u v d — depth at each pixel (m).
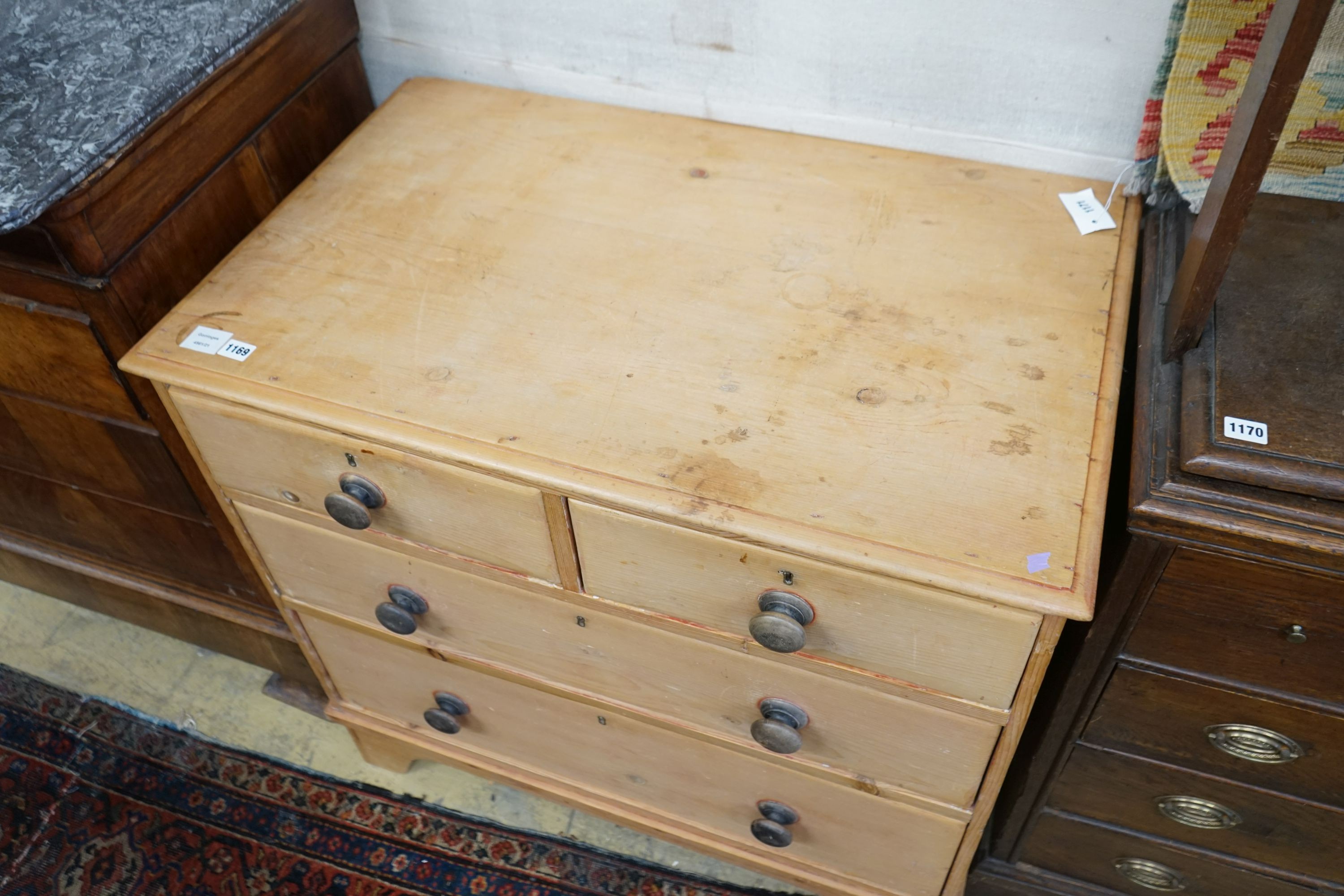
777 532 0.74
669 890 1.32
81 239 0.87
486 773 1.34
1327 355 0.77
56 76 0.90
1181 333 0.78
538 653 1.06
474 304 0.92
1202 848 1.06
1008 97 1.01
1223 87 0.87
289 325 0.90
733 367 0.85
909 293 0.90
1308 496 0.71
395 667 1.21
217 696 1.54
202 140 0.97
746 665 0.92
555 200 1.02
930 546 0.73
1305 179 0.90
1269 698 0.86
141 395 1.03
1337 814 0.94
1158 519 0.73
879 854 1.12
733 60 1.08
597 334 0.88
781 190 1.02
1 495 1.38
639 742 1.13
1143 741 0.96
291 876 1.35
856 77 1.04
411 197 1.03
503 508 0.86
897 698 0.88
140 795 1.43
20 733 1.49
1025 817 1.12
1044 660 0.77
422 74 1.23
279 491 0.97
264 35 1.00
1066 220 0.97
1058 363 0.84
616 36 1.10
